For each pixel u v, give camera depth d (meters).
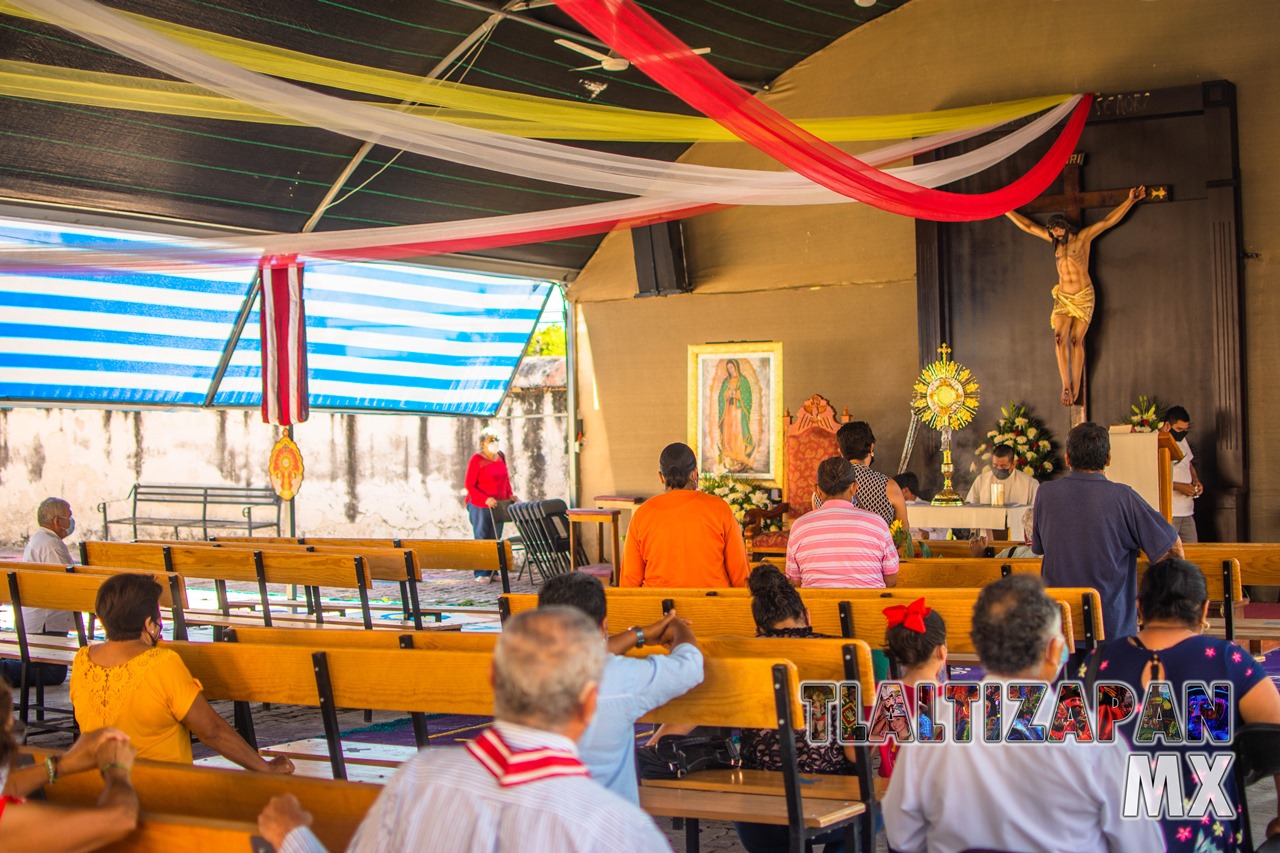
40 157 9.49
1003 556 9.36
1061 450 12.05
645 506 6.04
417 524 18.05
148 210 10.55
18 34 7.61
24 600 6.87
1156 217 11.66
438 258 13.53
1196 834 3.43
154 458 18.27
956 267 12.55
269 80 6.12
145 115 9.31
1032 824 2.98
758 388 13.69
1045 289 12.18
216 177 10.41
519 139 7.79
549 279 14.84
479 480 15.30
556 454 17.66
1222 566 5.90
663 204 10.34
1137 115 11.62
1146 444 8.02
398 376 16.20
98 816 2.64
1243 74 11.41
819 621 5.16
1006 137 11.26
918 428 12.77
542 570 14.55
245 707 4.64
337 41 9.27
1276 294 11.27
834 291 13.34
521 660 2.22
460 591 13.61
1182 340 11.53
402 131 7.00
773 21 12.29
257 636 4.78
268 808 2.60
